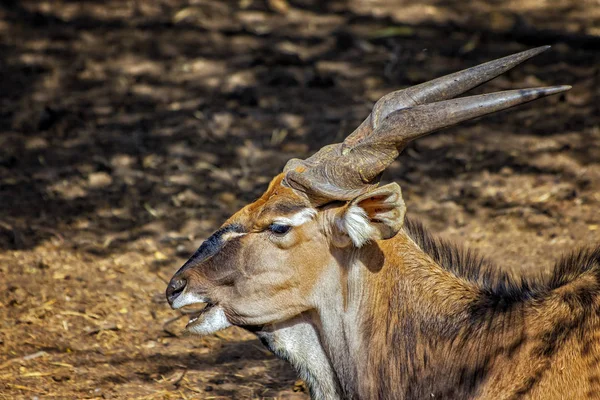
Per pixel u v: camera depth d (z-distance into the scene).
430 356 7.20
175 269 11.71
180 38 18.36
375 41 18.11
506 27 18.34
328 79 16.56
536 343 6.88
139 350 9.95
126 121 15.65
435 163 14.13
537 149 14.23
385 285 7.33
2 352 9.72
